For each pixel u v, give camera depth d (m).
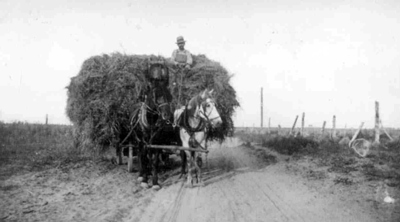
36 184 7.51
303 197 6.89
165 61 9.34
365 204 6.16
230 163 12.50
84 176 8.75
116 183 8.11
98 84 8.68
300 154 13.98
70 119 9.68
